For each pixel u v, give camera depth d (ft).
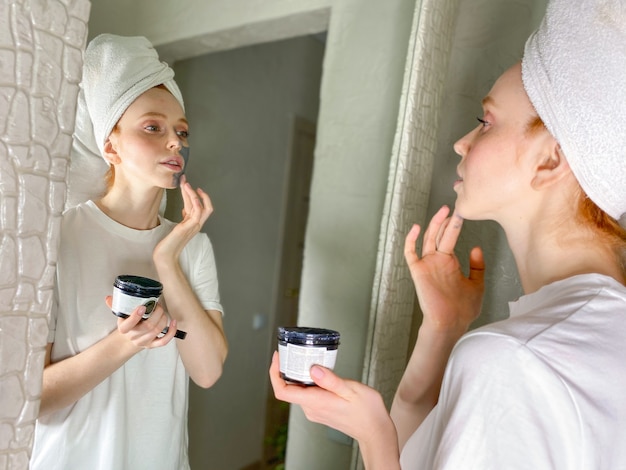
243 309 5.10
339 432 3.33
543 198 1.74
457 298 2.58
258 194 5.10
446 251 2.62
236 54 4.47
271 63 4.99
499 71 3.25
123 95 2.20
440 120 3.40
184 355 2.48
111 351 2.01
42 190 1.32
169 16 3.31
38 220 1.32
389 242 2.97
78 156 2.24
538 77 1.62
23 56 1.25
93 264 2.24
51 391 1.96
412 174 3.04
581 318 1.43
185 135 2.46
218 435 4.39
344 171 3.58
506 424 1.32
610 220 1.69
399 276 3.12
